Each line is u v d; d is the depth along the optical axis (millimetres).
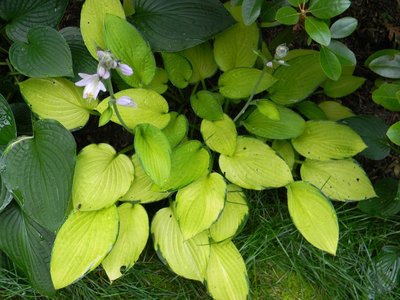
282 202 680
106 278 623
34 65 551
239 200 609
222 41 657
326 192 631
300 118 629
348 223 655
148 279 630
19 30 601
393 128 525
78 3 696
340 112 697
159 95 602
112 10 587
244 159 605
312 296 631
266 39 729
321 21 527
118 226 563
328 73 549
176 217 573
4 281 599
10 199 569
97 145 600
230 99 673
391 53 660
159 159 539
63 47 554
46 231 594
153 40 611
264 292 630
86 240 558
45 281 586
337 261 637
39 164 549
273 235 632
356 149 625
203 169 587
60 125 557
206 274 587
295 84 648
